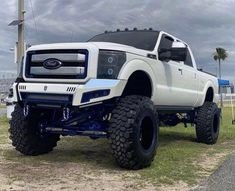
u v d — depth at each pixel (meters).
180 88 8.77
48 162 7.13
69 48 6.44
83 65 6.36
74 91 6.27
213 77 11.27
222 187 5.59
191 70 9.48
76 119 6.92
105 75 6.37
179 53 7.73
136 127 6.37
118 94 6.38
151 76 7.21
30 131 7.49
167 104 8.34
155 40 7.93
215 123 10.46
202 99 10.23
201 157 7.98
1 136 10.64
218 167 6.96
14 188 5.37
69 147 8.89
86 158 7.55
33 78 6.76
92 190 5.37
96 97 6.27
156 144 6.95
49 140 7.86
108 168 6.69
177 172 6.47
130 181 5.86
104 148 8.75
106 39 8.36
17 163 6.98
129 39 8.13
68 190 5.34
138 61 6.83
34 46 6.86
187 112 9.85
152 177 6.11
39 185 5.54
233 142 10.62
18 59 15.49
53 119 7.34
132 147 6.33
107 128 6.73
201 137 10.13
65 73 6.45
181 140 10.62
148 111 6.68
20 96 6.83
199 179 6.07
